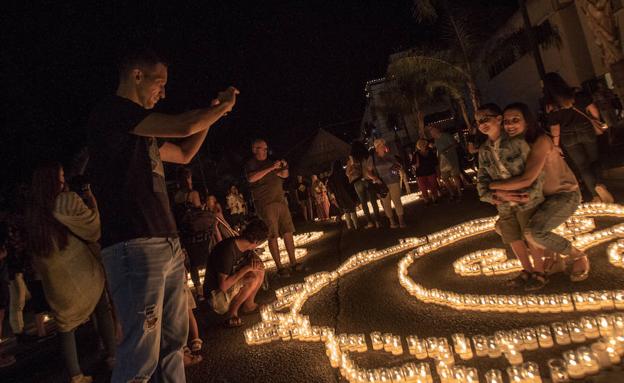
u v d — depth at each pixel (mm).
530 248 4883
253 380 4336
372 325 5035
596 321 3512
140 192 2969
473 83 25500
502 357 3598
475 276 5867
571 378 3018
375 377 3561
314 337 4984
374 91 39250
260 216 8664
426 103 31250
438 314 4863
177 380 3211
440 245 8070
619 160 10547
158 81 3201
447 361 3660
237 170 30562
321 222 19719
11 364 7301
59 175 5180
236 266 6273
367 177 11500
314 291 7156
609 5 11453
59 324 5133
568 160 8875
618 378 2889
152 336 2930
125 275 2904
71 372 5199
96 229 5168
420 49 26266
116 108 2977
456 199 13727
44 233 4945
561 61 25188
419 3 22719
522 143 4641
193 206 8711
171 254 3109
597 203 7457
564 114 7441
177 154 3570
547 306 4262
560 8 23938
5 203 9031
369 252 8680
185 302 3303
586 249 5742
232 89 3084
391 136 42188
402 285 6277
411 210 14312
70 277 5016
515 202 4711
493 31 29156
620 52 11508
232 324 6203
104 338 5691
